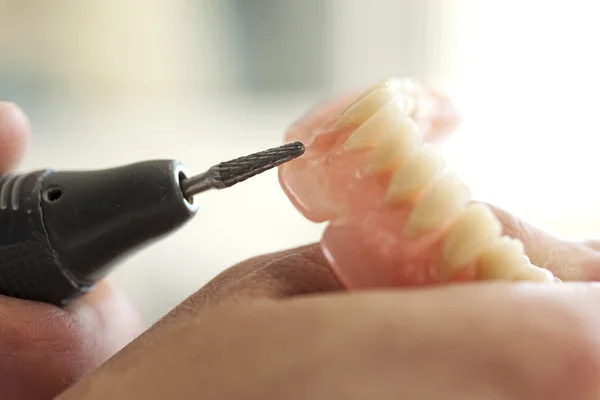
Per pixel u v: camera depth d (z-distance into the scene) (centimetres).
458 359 8
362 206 10
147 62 29
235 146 27
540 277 10
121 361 10
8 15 27
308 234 24
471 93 29
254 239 23
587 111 27
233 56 30
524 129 27
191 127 28
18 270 12
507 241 10
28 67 28
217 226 24
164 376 9
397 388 8
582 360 8
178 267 22
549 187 25
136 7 29
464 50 30
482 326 8
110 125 28
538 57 29
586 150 26
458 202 10
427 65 31
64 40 28
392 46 31
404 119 11
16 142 14
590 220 23
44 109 28
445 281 10
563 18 28
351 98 13
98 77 29
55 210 12
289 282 11
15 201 12
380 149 10
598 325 8
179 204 12
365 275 10
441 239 10
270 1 30
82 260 12
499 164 25
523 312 8
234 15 30
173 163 12
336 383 8
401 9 31
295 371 8
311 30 31
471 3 30
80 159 25
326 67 31
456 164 25
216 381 9
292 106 30
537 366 8
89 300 14
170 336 10
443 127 15
